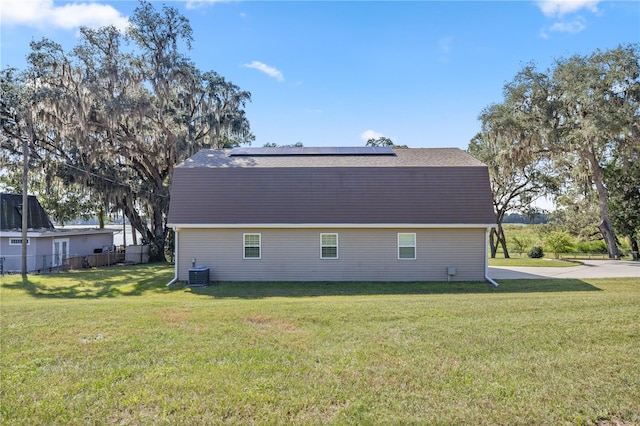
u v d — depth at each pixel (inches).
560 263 891.4
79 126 871.1
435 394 168.9
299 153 775.7
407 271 641.0
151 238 1130.7
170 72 953.5
